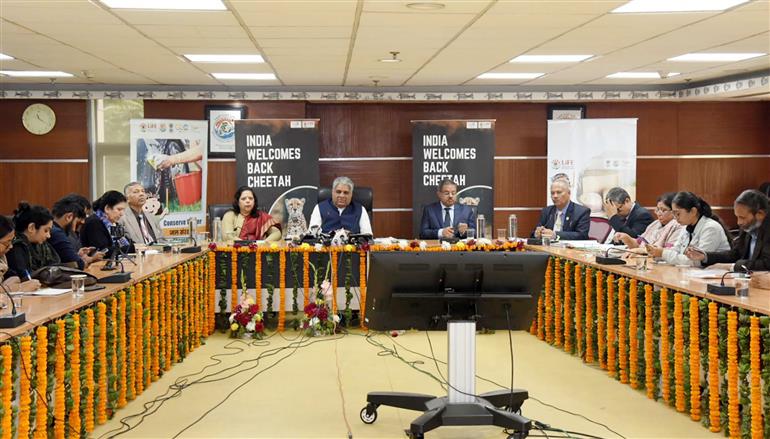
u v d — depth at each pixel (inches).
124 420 173.8
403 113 442.9
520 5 217.3
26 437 124.1
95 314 160.7
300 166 399.2
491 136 410.0
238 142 397.4
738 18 238.7
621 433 165.2
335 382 210.5
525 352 252.1
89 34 262.1
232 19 236.2
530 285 158.6
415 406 166.9
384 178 443.2
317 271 280.8
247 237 313.7
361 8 220.4
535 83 423.2
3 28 250.8
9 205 423.5
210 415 178.9
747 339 152.2
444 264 155.9
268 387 205.0
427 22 242.2
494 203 446.6
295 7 219.0
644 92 438.6
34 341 130.1
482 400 161.6
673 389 184.2
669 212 291.1
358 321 294.0
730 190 454.0
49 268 180.4
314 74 377.1
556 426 170.6
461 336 159.8
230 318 271.9
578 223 326.0
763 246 193.2
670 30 259.1
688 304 172.6
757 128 452.1
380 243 289.7
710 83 414.3
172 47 290.5
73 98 418.3
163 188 395.2
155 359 208.4
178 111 428.5
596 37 271.7
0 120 420.2
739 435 155.6
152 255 254.7
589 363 234.2
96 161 428.8
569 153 419.5
